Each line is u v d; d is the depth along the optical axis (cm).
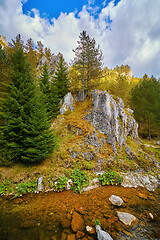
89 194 761
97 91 1784
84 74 2136
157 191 894
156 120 2339
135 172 1088
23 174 818
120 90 2773
